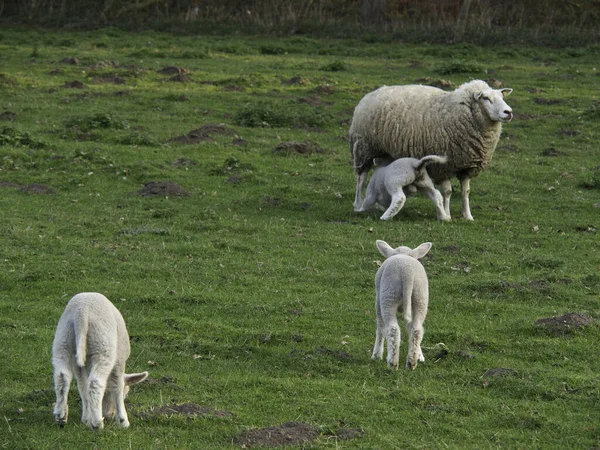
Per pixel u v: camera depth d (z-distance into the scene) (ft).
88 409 36.63
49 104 118.11
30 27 199.11
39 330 53.36
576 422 41.42
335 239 73.15
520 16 190.29
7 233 72.08
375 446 38.11
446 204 80.69
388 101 79.05
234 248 70.90
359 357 49.80
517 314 57.82
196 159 97.25
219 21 196.44
